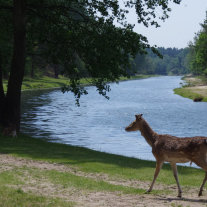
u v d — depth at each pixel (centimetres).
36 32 2936
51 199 977
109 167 1684
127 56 2711
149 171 1645
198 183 1413
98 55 2692
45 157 1853
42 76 12112
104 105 5975
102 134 3309
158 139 1105
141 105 5988
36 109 5253
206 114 4816
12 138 2439
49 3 2903
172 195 1136
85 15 2830
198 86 10438
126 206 948
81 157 1931
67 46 2802
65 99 6938
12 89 2647
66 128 3612
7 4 2855
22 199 952
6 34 2912
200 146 1015
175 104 6153
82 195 1088
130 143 2911
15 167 1512
